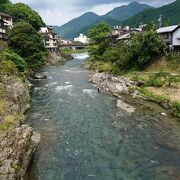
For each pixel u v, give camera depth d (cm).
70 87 4519
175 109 2972
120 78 4716
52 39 10062
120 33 8312
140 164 1911
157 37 5147
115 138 2377
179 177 1739
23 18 9019
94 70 6600
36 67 6169
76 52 13975
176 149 2138
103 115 3016
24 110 3022
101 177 1759
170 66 4878
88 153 2095
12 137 1872
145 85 4094
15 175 1602
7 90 2942
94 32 8775
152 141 2298
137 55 5350
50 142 2283
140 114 3022
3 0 9575
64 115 3012
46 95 3934
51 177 1767
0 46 4678
